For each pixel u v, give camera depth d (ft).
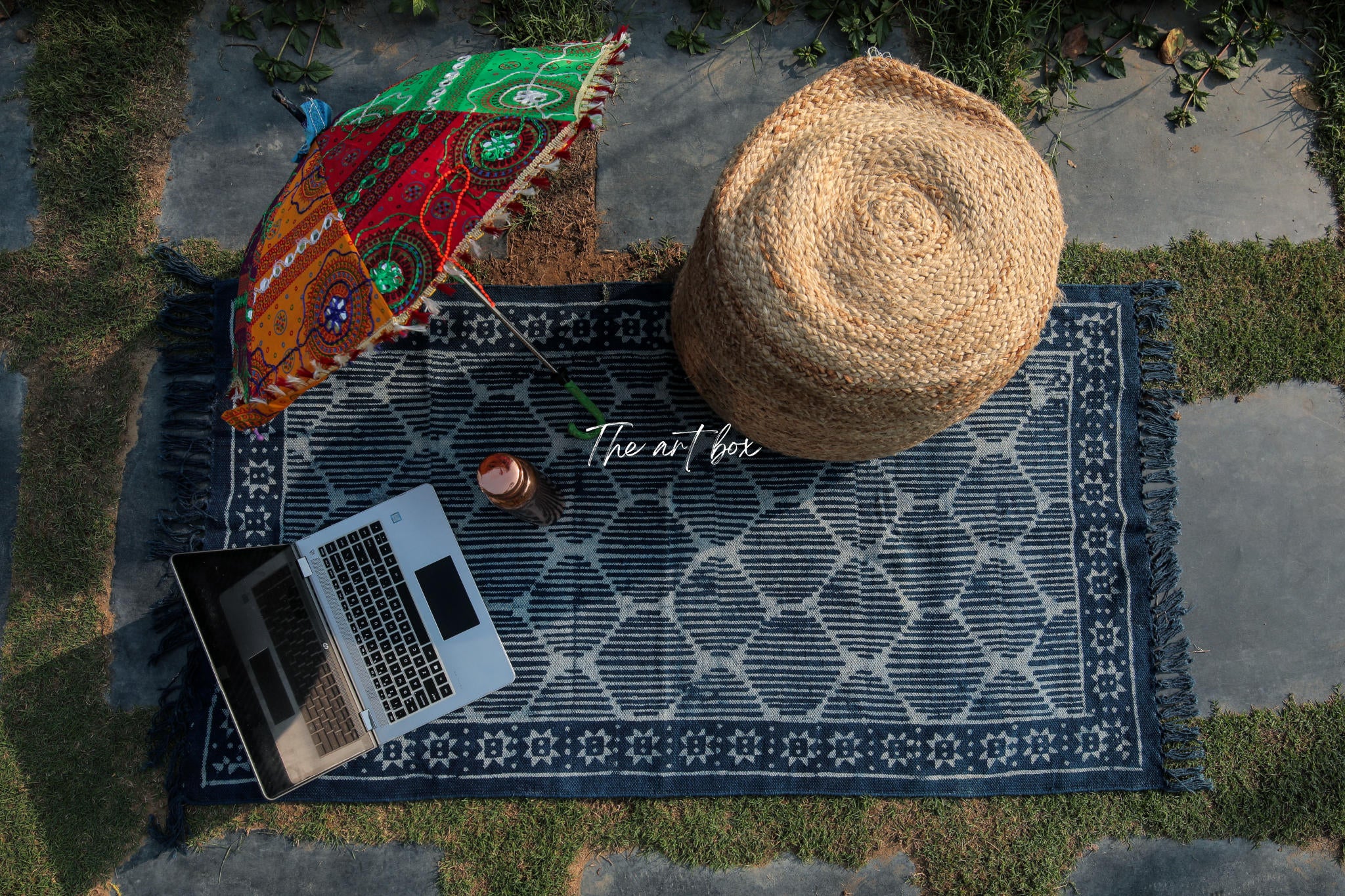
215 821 9.14
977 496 9.45
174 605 9.32
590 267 9.78
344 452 9.47
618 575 9.34
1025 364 9.61
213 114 10.04
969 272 6.95
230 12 10.06
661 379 9.55
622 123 10.00
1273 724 9.34
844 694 9.20
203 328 9.69
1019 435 9.53
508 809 9.17
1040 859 9.12
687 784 9.09
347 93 10.07
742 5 10.11
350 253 5.95
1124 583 9.39
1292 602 9.52
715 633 9.27
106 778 9.21
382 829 9.15
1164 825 9.20
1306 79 10.12
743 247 6.95
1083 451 9.53
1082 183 10.02
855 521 9.42
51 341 9.73
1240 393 9.75
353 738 8.38
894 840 9.17
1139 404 9.59
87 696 9.31
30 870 9.07
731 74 10.07
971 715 9.20
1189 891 9.14
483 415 9.52
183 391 9.61
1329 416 9.75
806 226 6.96
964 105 7.32
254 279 6.43
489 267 9.75
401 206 6.02
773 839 9.16
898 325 6.91
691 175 9.93
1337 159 10.02
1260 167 10.05
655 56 10.07
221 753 9.13
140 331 9.74
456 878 9.11
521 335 8.27
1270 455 9.68
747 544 9.37
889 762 9.14
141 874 9.11
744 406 7.97
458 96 6.50
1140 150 10.06
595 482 9.45
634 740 9.14
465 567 8.73
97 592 9.43
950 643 9.28
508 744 9.13
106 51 10.00
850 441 7.93
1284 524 9.60
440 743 9.14
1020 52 9.82
